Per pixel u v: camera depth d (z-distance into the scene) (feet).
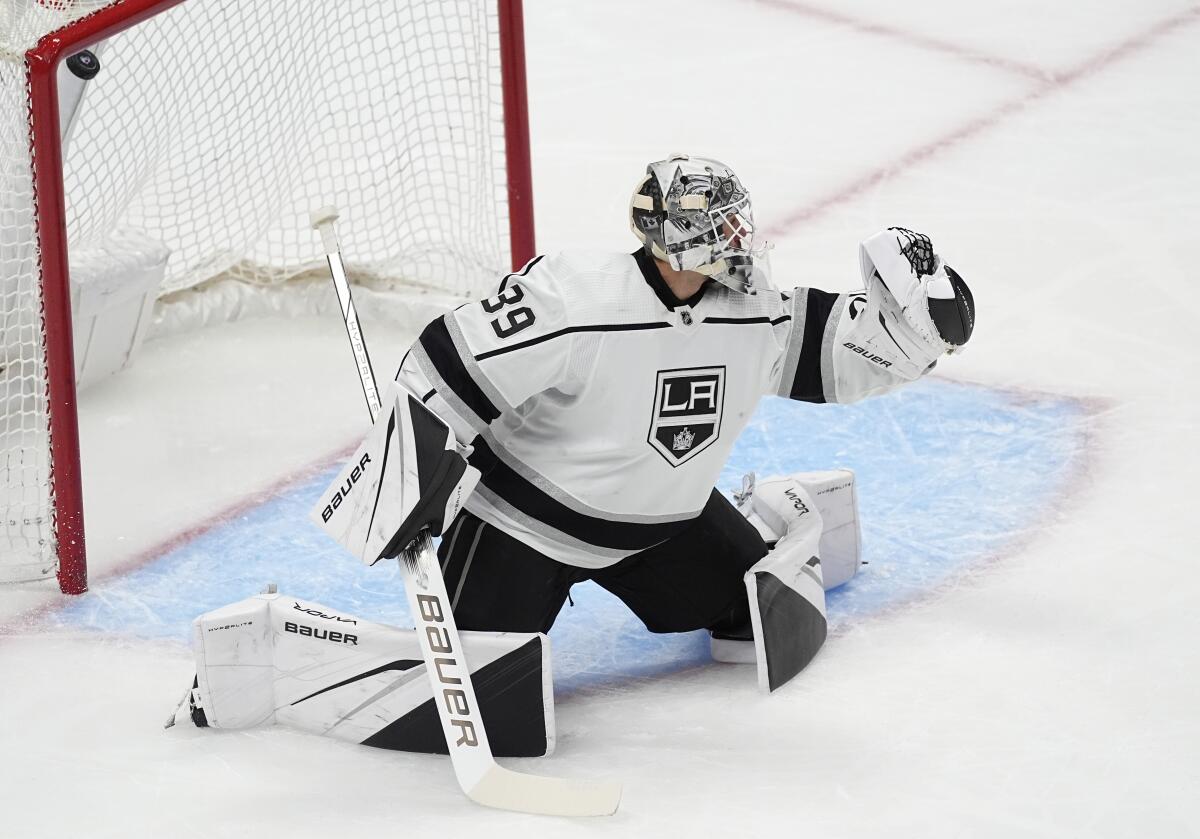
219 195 62.28
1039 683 38.75
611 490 35.47
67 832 33.71
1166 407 54.44
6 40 41.91
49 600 44.60
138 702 39.32
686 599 39.65
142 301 56.24
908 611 42.75
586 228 71.82
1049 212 72.49
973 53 93.56
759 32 97.25
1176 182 75.36
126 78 60.39
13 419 52.31
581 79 90.38
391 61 64.23
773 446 52.95
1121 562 44.83
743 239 33.27
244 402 55.88
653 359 33.81
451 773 35.88
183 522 48.65
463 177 68.64
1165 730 36.52
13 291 49.67
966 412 54.60
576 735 37.45
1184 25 97.04
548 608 37.24
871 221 72.23
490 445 35.63
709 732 37.22
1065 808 33.71
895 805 33.88
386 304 61.57
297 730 37.76
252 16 61.72
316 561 46.68
